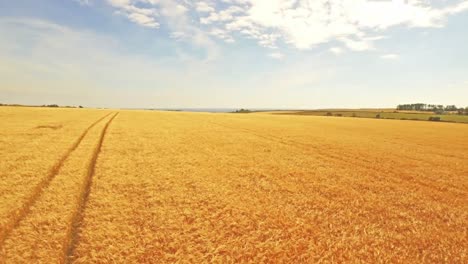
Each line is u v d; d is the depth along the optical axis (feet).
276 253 19.19
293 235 21.88
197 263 17.70
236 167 44.19
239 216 24.97
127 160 45.96
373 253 19.71
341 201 30.32
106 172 37.86
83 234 20.51
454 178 42.39
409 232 23.31
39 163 38.78
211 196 30.07
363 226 24.18
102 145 59.82
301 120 205.57
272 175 40.11
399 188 36.01
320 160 52.80
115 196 28.84
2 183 29.81
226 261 18.10
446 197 33.12
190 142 69.56
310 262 18.33
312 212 26.73
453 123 223.71
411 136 112.78
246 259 18.44
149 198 28.58
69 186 30.09
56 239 19.29
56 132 75.20
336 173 42.70
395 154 63.52
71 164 39.70
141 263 17.42
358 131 127.75
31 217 22.54
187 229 22.15
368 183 37.70
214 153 55.47
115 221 23.04
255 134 95.96
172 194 30.19
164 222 23.30
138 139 71.00
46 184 31.22
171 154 52.65
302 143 76.64
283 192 32.58
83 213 24.23
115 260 17.56
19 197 25.91
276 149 64.08
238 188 33.32
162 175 37.52
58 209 24.21
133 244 19.51
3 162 39.01
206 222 23.43
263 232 22.16
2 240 19.10
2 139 60.13
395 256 19.43
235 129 112.98
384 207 28.89
